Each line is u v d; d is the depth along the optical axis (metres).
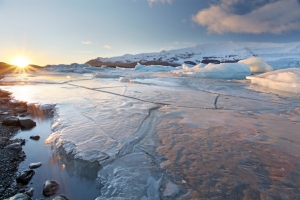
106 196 2.03
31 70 28.70
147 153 2.88
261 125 4.18
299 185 2.14
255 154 2.85
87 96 7.42
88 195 2.21
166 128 3.92
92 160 2.73
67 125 4.12
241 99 7.07
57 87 10.19
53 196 2.18
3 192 2.20
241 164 2.57
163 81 13.29
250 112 5.30
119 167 2.52
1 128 4.34
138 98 7.02
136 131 3.73
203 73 17.58
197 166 2.53
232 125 4.15
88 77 17.28
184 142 3.26
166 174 2.36
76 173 2.61
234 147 3.08
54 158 3.03
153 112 5.19
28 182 2.42
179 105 6.02
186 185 2.16
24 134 4.07
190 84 11.70
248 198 1.95
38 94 7.98
